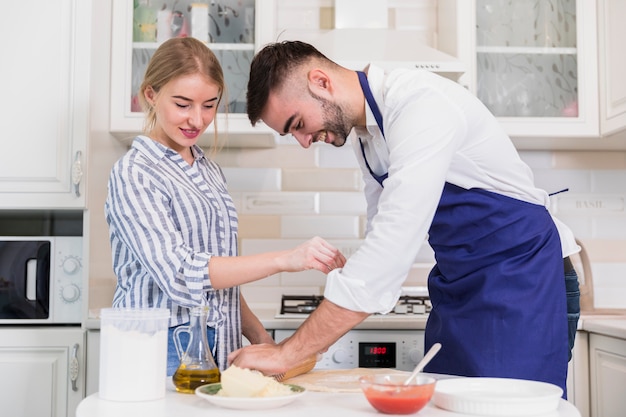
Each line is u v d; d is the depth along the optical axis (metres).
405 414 1.12
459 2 2.63
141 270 1.56
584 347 2.36
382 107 1.56
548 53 2.70
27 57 2.38
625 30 2.46
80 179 2.34
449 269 1.66
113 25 2.59
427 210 1.39
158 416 1.10
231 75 2.63
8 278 2.36
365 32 2.60
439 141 1.42
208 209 1.61
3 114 2.37
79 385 2.29
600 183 2.91
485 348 1.56
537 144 2.81
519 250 1.60
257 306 2.80
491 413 1.12
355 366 2.28
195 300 1.42
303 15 2.90
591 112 2.65
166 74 1.61
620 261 2.88
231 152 2.86
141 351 1.23
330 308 1.37
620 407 2.15
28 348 2.29
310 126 1.58
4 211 2.53
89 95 2.37
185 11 2.66
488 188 1.62
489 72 2.68
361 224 2.86
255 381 1.19
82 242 2.37
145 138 1.60
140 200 1.47
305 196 2.85
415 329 2.29
